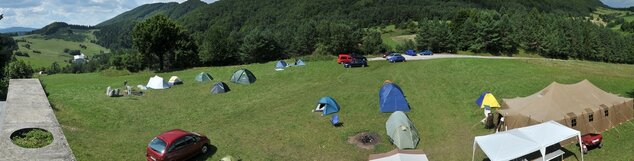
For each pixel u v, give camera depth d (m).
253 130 27.89
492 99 30.84
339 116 30.55
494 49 92.25
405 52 81.44
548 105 24.16
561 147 21.83
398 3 195.00
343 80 45.72
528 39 94.19
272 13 178.00
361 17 168.62
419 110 31.45
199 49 78.44
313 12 177.25
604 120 24.09
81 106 34.62
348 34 84.38
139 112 33.41
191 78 51.75
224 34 80.81
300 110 32.69
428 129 26.80
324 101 31.78
